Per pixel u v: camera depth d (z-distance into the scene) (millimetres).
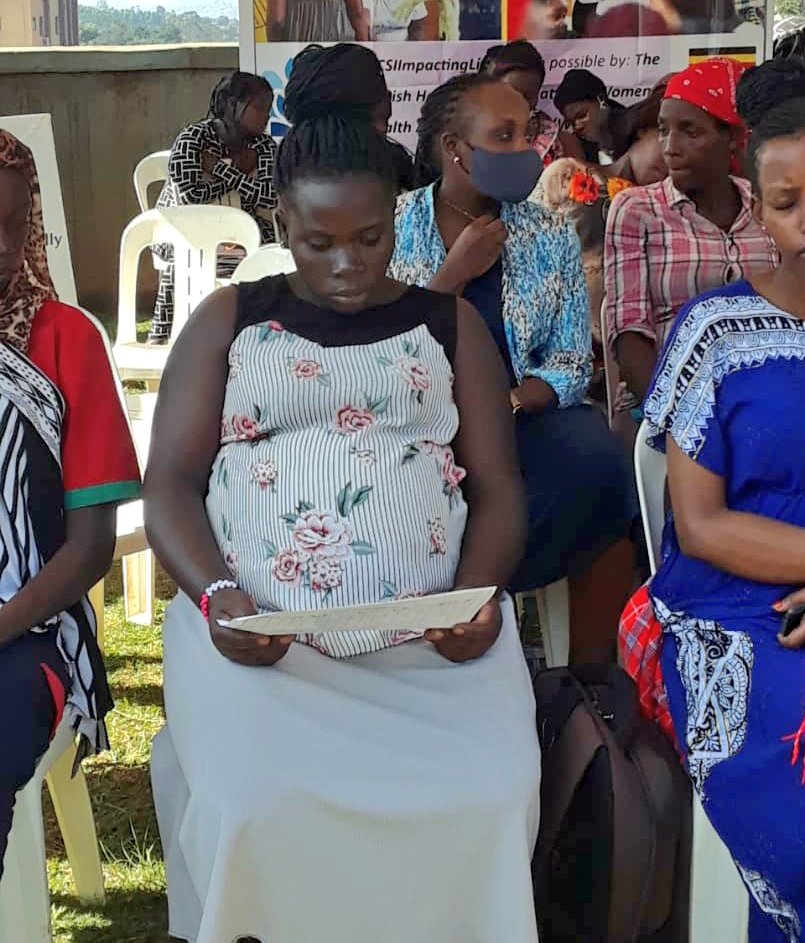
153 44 9039
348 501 2088
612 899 2045
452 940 1984
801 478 2039
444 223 3002
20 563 2107
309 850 1896
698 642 2078
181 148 5906
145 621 3988
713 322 2094
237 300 2250
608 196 4113
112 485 2174
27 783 2037
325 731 1941
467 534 2234
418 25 4324
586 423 2969
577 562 2941
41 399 2141
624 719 2135
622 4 4344
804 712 1918
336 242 2104
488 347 2307
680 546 2123
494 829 1917
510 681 2104
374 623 1818
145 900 2617
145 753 3191
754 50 4406
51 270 3176
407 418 2162
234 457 2172
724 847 2027
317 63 2920
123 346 4586
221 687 2006
